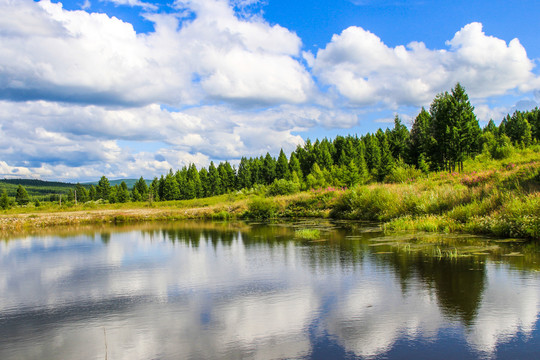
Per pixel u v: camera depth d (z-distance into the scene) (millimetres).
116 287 8000
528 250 9586
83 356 4625
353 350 4477
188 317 5906
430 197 17578
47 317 6191
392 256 9797
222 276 8578
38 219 29734
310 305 6215
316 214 26406
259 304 6383
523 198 12914
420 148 46625
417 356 4250
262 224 22531
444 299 6133
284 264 9609
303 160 88375
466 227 13352
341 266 8977
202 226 22844
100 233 20359
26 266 10859
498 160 34250
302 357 4340
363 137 90438
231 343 4836
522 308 5594
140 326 5594
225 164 97688
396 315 5543
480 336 4715
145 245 14570
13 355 4719
